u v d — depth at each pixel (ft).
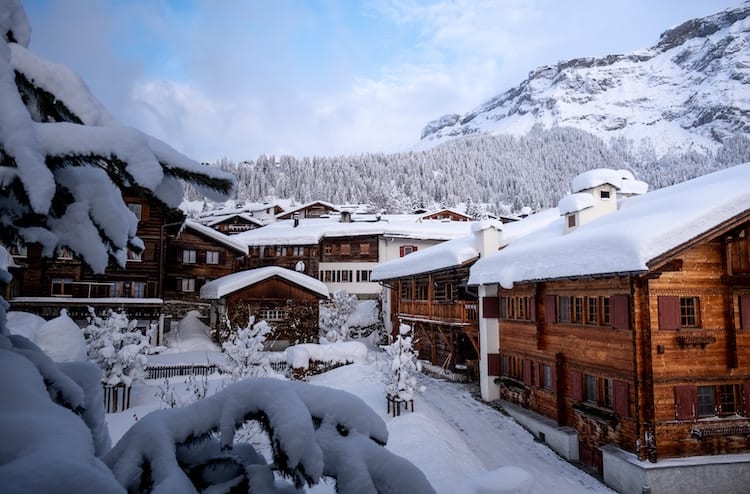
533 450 52.16
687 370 42.65
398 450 45.19
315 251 148.36
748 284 44.42
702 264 44.11
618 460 42.24
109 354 55.98
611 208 62.59
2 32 7.08
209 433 7.66
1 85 6.10
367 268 144.46
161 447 6.70
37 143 6.05
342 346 83.97
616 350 44.98
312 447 6.91
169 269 107.65
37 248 7.97
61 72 7.05
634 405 42.29
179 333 104.37
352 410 8.00
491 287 70.79
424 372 90.43
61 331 55.11
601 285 47.78
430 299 86.28
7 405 5.58
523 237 75.92
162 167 7.16
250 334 56.90
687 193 48.24
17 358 6.53
